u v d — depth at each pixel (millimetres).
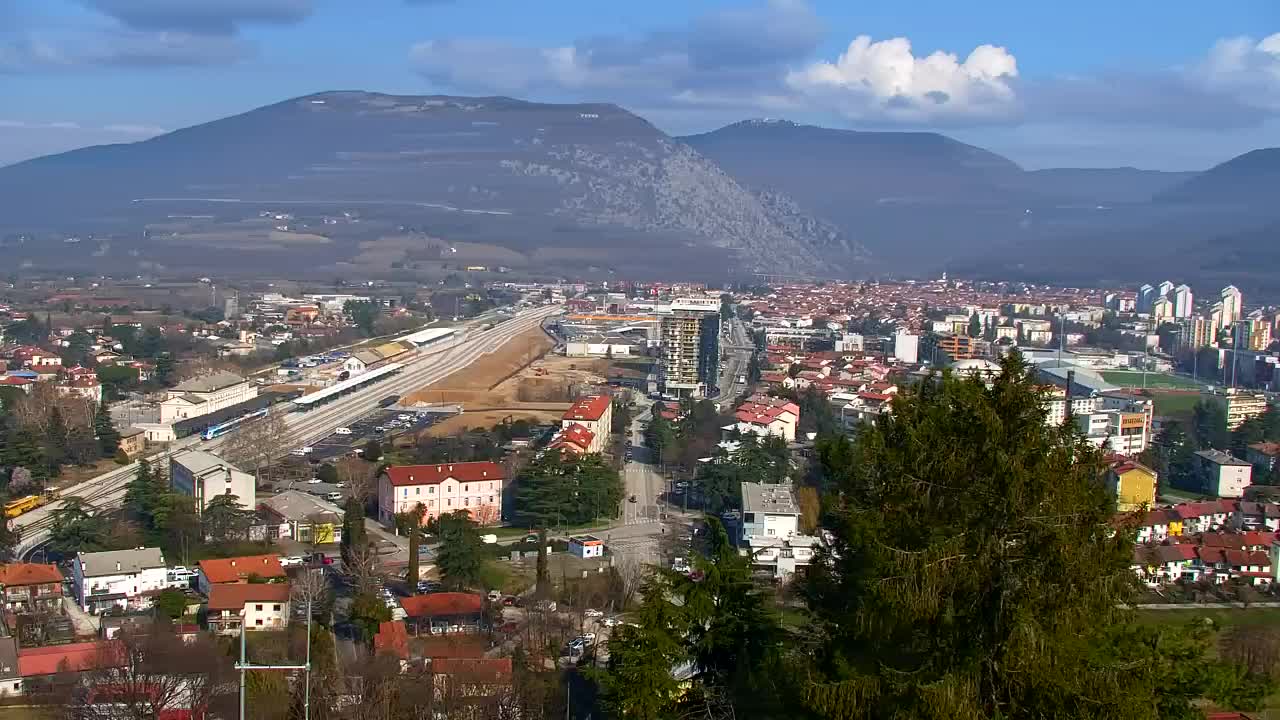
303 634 131250
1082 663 47000
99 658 119438
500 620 138625
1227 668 54656
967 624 48312
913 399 58594
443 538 161500
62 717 106250
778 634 63875
